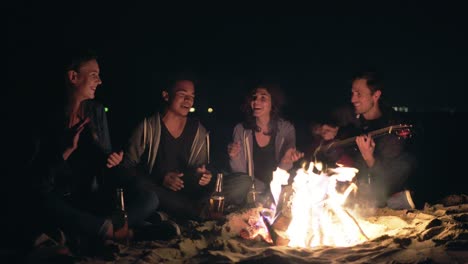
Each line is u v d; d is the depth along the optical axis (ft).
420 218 14.71
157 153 17.07
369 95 17.06
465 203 16.58
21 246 12.06
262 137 18.81
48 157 13.12
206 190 17.13
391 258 11.12
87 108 14.83
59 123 13.79
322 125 18.28
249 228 13.84
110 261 11.51
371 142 15.94
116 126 37.78
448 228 12.47
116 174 15.14
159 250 11.91
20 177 13.00
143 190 14.67
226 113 48.52
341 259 11.35
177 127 17.33
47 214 12.69
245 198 17.60
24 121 13.33
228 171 19.03
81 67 14.26
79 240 12.48
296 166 18.89
